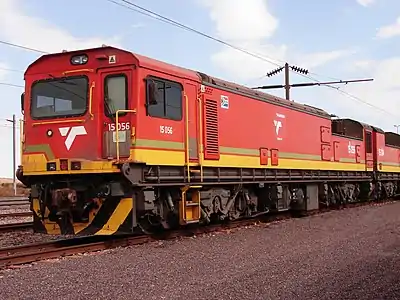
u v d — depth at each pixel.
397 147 31.92
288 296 6.88
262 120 16.28
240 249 10.56
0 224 15.98
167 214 12.11
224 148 14.05
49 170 11.10
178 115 12.19
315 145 20.16
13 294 6.87
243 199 15.46
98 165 10.61
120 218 10.84
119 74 11.09
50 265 8.78
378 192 27.98
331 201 21.89
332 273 8.31
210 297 6.77
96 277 7.86
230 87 14.67
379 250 10.58
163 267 8.63
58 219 11.38
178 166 12.15
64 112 11.50
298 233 13.20
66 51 11.58
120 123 10.98
